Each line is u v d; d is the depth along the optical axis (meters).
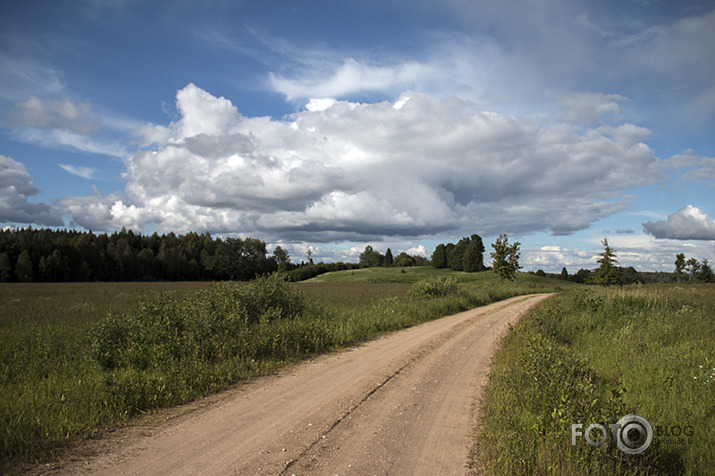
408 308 20.23
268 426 5.32
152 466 4.12
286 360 9.56
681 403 6.20
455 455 4.62
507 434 4.93
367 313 17.64
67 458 4.28
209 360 8.80
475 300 29.59
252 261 122.44
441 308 22.11
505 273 60.47
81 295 34.00
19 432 4.59
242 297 14.99
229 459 4.31
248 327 11.87
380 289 52.41
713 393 6.50
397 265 150.25
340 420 5.59
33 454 4.30
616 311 15.53
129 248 108.56
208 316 10.96
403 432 5.25
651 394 6.63
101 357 8.38
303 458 4.37
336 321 15.05
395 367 8.91
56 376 7.30
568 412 4.85
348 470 4.12
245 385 7.40
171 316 11.21
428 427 5.47
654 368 8.09
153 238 134.12
